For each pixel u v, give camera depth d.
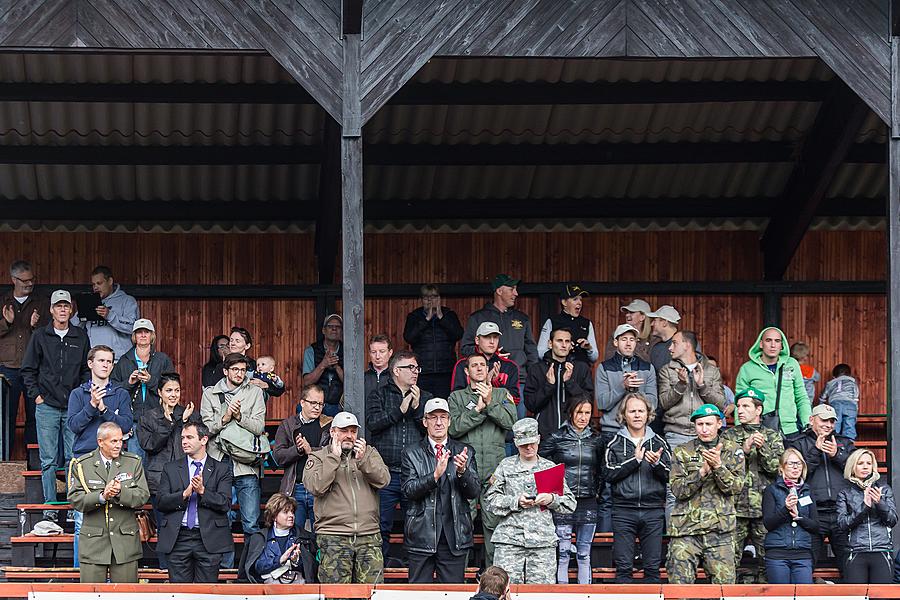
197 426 13.66
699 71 17.22
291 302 19.77
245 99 17.03
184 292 19.48
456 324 17.69
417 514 13.27
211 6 12.99
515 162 18.55
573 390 15.34
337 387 16.95
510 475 13.17
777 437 13.90
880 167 19.09
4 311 18.08
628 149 18.50
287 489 14.70
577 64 17.02
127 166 18.52
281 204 19.33
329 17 13.15
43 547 16.02
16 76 16.67
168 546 13.44
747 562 14.94
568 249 20.05
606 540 15.14
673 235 20.17
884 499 13.23
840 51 13.27
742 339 20.11
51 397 16.22
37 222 19.39
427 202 19.39
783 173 19.25
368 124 17.92
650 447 13.82
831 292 20.14
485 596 10.88
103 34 12.80
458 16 13.16
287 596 12.33
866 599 12.48
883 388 20.25
